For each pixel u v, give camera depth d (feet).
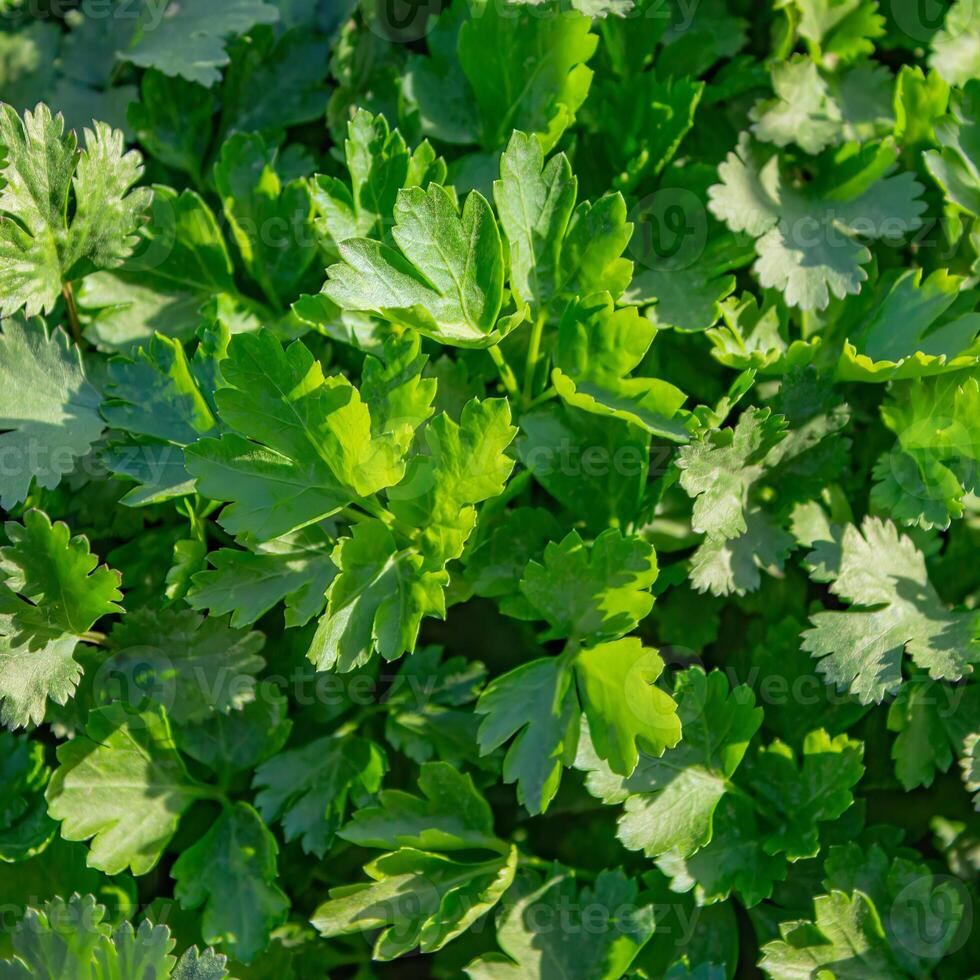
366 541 1.61
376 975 1.74
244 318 1.77
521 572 1.70
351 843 1.74
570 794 1.73
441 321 1.62
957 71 1.82
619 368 1.65
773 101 1.80
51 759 1.75
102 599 1.67
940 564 1.74
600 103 1.80
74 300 1.75
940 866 1.73
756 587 1.69
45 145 1.68
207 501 1.69
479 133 1.80
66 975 1.67
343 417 1.58
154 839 1.70
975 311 1.77
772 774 1.72
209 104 1.85
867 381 1.73
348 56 1.84
